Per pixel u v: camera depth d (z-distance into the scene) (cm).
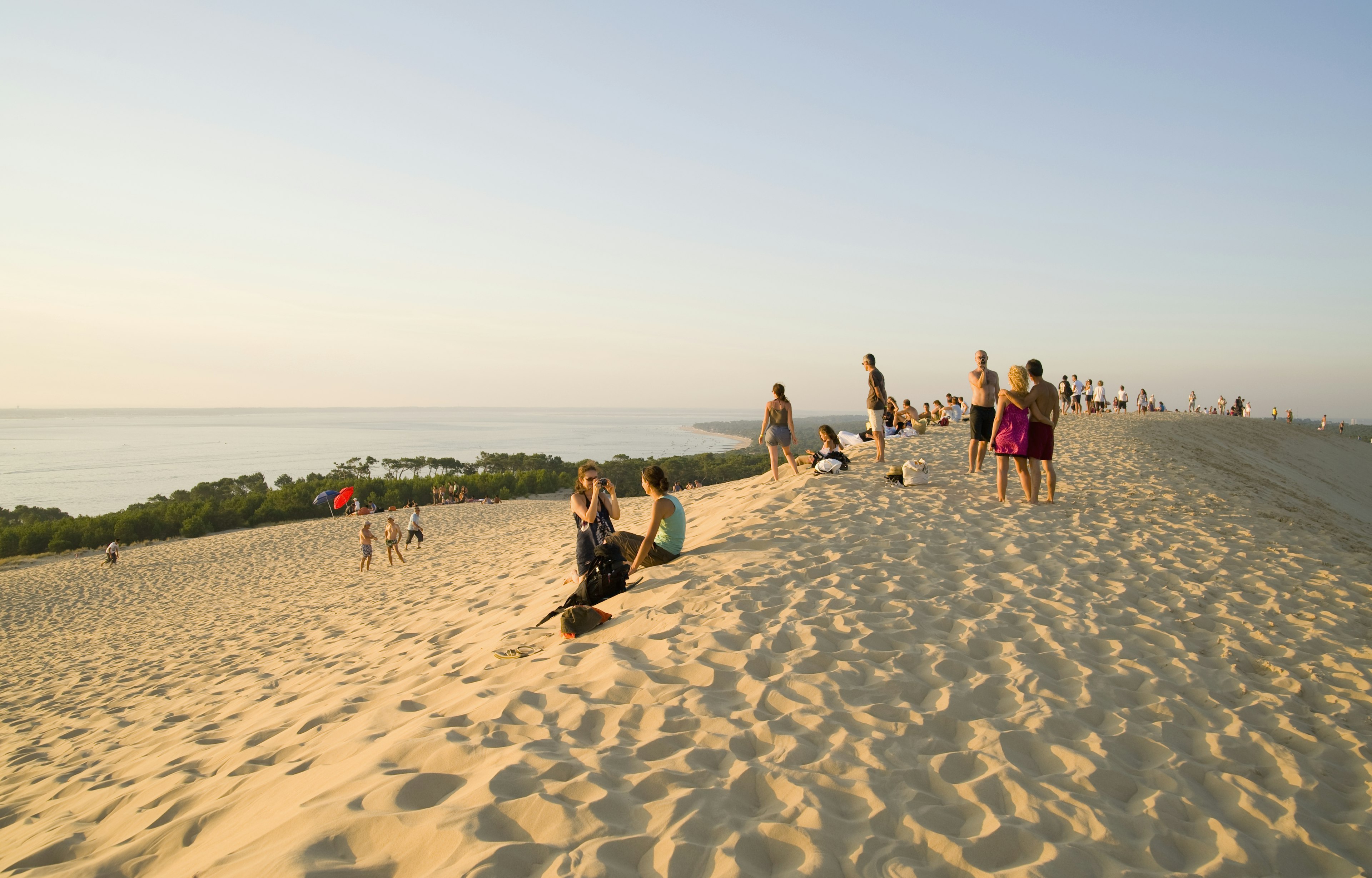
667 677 411
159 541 4766
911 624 495
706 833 249
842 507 918
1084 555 723
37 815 444
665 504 674
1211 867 254
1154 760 333
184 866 277
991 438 1018
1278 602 609
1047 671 432
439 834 247
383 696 514
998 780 297
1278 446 3344
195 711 706
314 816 275
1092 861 248
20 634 1795
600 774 292
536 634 581
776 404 1269
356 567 2288
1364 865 266
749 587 578
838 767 301
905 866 236
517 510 4116
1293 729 375
